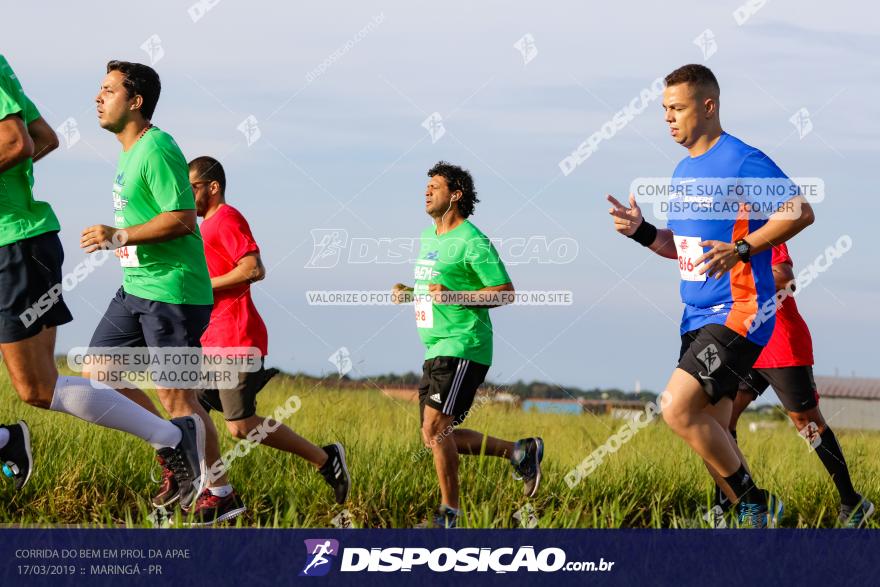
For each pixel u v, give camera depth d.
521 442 13.90
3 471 11.59
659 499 13.34
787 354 14.02
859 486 14.45
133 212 12.27
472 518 11.41
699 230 11.59
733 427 14.81
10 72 11.24
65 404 11.28
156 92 12.45
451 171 13.52
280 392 19.86
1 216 10.93
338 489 13.22
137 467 13.32
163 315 12.23
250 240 13.57
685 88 11.62
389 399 19.14
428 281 13.41
